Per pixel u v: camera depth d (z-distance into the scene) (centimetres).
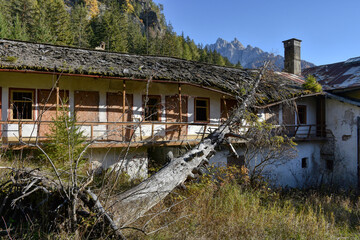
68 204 402
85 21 6312
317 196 1132
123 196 531
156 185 605
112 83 1083
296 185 1427
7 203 470
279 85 1355
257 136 1059
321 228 642
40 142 879
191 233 505
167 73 1067
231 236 530
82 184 432
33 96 972
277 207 800
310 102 1566
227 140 952
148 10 11800
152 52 5725
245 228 563
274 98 1258
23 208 448
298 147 1469
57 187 428
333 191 1320
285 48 2044
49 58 969
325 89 1539
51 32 4212
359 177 1369
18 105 963
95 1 9806
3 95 935
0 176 549
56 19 4641
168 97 1173
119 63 1078
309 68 2083
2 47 977
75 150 741
